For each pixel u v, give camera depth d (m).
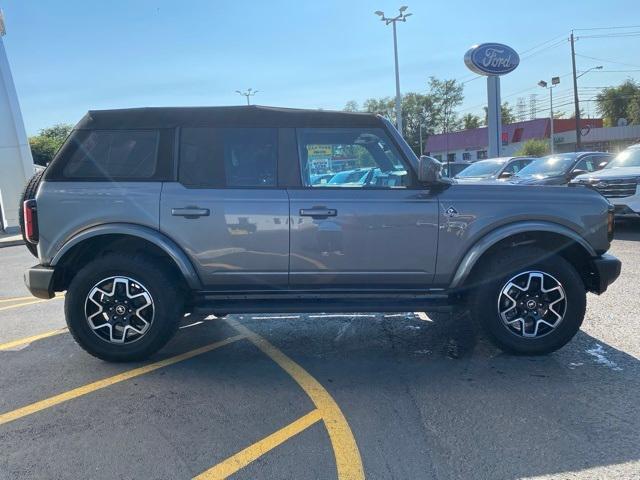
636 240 10.30
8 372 4.46
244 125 4.45
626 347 4.72
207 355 4.82
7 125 17.75
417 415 3.57
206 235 4.34
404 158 4.44
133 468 2.99
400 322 5.74
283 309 4.39
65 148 4.47
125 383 4.19
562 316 4.41
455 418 3.51
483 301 4.44
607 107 76.25
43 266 4.48
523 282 4.42
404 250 4.37
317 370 4.42
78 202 4.37
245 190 4.36
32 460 3.09
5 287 8.48
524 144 55.25
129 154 4.46
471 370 4.33
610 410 3.55
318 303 4.43
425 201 4.35
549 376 4.15
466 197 4.38
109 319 4.46
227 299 4.52
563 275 4.36
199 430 3.42
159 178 4.41
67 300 4.44
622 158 11.53
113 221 4.36
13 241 15.35
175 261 4.33
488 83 22.44
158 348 4.50
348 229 4.34
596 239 4.45
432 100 82.00
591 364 4.36
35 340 5.35
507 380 4.10
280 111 4.47
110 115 4.48
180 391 4.03
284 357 4.74
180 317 4.55
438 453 3.09
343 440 3.25
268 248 4.35
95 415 3.64
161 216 4.34
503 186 4.47
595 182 10.78
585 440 3.19
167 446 3.22
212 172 4.42
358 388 4.03
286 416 3.60
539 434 3.27
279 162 4.43
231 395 3.95
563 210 4.39
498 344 4.48
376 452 3.12
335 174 4.48
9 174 17.91
